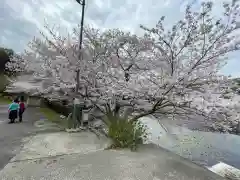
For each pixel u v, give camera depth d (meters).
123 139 4.87
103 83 5.49
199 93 3.99
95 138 5.62
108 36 6.02
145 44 4.89
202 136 8.05
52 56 7.17
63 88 7.19
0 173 3.02
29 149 4.41
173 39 4.32
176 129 5.61
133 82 4.48
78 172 3.12
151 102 4.75
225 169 5.16
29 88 9.93
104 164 3.53
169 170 3.44
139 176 3.07
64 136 5.82
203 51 4.04
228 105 3.79
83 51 6.23
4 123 7.77
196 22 3.99
